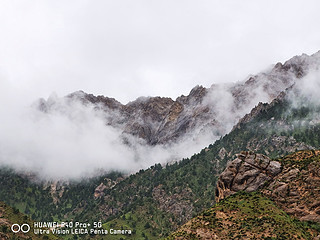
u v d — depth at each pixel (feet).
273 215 537.65
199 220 561.02
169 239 530.68
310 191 577.43
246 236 495.41
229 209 576.61
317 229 519.19
